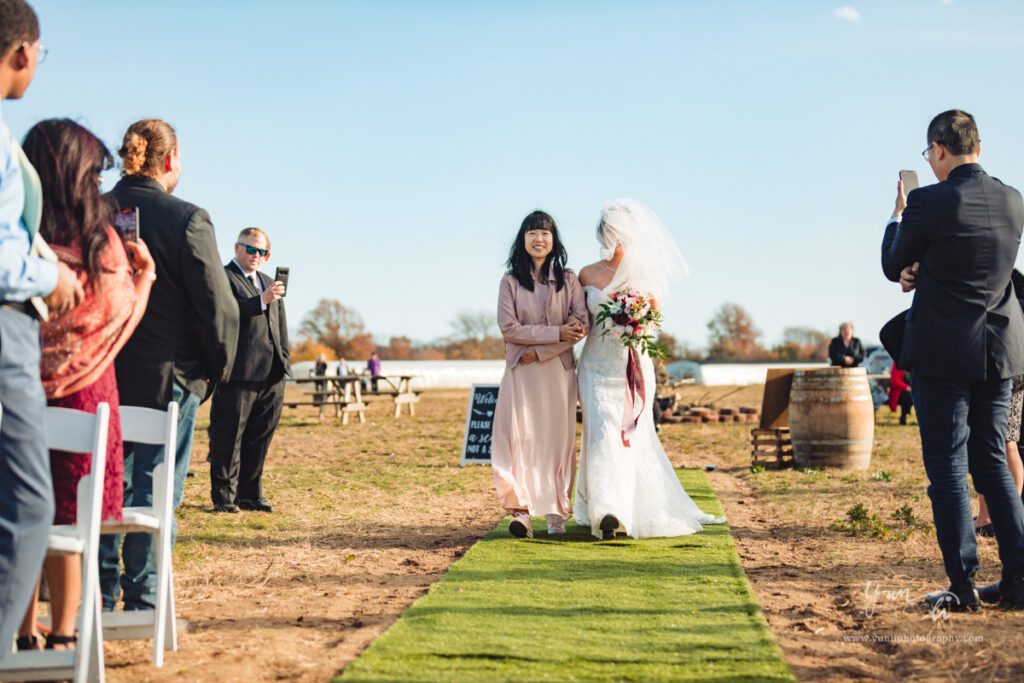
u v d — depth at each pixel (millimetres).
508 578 5555
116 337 3854
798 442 12719
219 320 4723
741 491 10422
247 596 5297
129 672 3830
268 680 3707
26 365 3301
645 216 7371
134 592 4434
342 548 6855
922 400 4973
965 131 4973
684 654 3947
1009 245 4891
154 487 4078
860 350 17594
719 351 110000
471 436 13109
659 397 25094
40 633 4133
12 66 3385
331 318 95312
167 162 4902
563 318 7281
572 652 3963
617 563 6039
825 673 3840
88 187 3881
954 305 4844
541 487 7207
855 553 6594
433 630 4324
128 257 4207
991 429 4965
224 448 8461
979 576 5742
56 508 3855
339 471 12375
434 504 9305
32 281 3236
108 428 3779
